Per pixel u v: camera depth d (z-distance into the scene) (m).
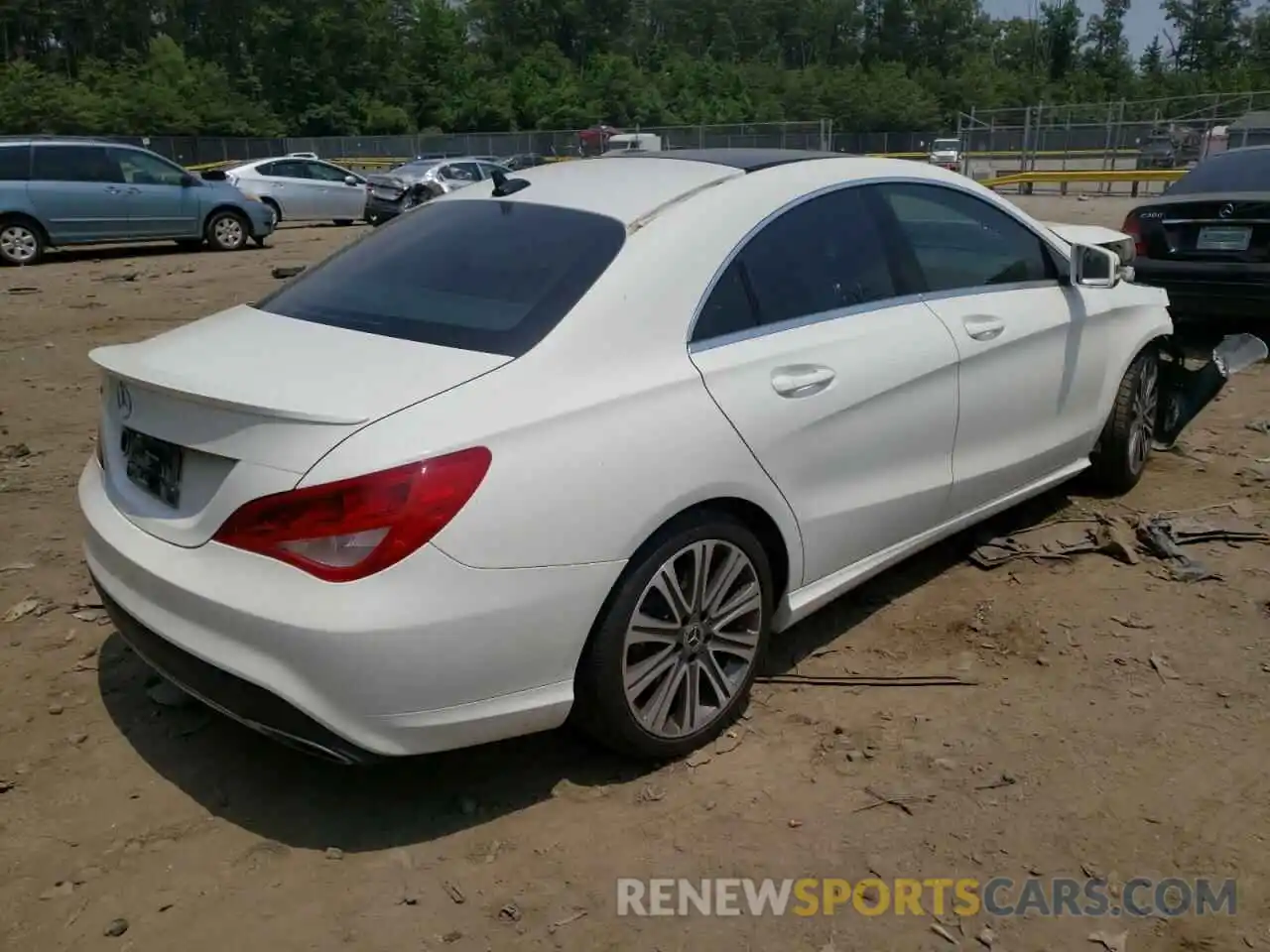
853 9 111.19
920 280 3.99
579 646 2.91
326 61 75.31
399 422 2.67
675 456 3.01
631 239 3.24
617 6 102.06
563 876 2.82
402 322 3.15
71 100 63.97
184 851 2.92
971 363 4.04
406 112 76.56
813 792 3.13
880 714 3.51
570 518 2.80
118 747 3.37
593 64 77.00
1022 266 4.50
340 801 3.12
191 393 2.76
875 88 76.94
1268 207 7.45
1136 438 5.23
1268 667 3.72
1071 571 4.49
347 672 2.61
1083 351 4.68
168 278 13.75
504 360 2.90
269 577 2.66
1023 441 4.43
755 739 3.38
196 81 70.00
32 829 2.99
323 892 2.77
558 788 3.16
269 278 13.69
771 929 2.65
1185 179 8.43
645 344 3.09
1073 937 2.62
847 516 3.63
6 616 4.15
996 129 31.33
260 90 74.88
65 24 85.12
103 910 2.71
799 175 3.71
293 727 2.71
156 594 2.86
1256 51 99.94
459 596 2.66
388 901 2.74
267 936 2.63
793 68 112.06
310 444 2.63
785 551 3.45
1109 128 30.03
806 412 3.39
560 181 3.75
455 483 2.65
